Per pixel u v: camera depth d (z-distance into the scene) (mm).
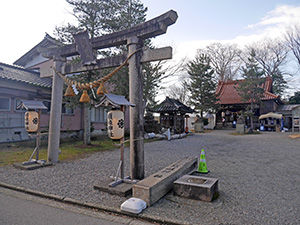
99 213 3682
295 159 8109
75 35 6504
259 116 26141
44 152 9195
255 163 7449
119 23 11180
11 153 8758
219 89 31781
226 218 3350
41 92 11734
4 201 4164
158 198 4082
